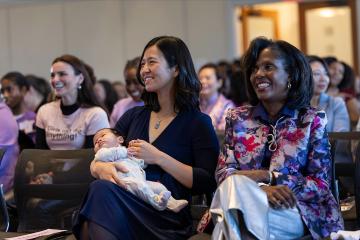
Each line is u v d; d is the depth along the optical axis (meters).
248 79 3.28
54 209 3.63
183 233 3.13
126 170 3.10
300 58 3.12
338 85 6.62
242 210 2.62
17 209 3.71
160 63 3.38
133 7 10.44
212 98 6.12
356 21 10.59
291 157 3.04
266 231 2.65
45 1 9.10
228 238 2.64
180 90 3.40
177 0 10.20
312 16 12.26
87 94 4.43
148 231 2.99
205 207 3.48
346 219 3.39
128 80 5.71
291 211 2.87
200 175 3.27
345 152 3.70
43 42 10.90
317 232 2.95
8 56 11.11
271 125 3.16
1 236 3.42
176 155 3.35
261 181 2.95
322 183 3.00
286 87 3.12
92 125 4.30
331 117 5.07
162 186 3.14
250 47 3.21
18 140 4.90
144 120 3.50
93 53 10.71
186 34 10.20
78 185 3.61
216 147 3.38
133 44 10.50
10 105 5.89
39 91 6.79
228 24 9.95
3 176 4.50
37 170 3.69
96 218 2.84
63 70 4.32
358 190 3.13
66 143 4.35
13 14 10.99
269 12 12.23
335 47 12.20
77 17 10.70
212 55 10.05
